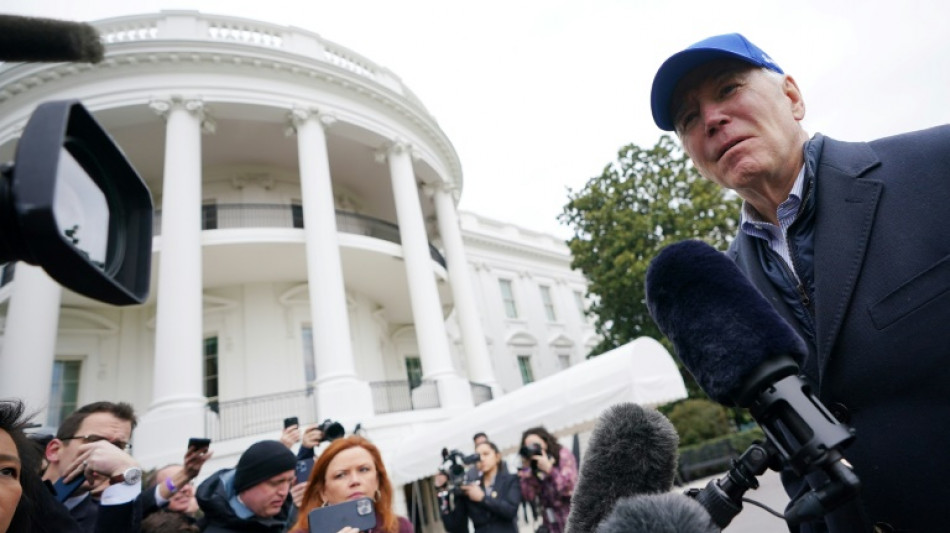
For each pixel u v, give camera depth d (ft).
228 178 48.34
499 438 28.84
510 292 83.71
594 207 61.31
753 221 4.66
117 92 38.17
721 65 4.02
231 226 45.19
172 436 30.22
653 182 59.62
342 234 42.52
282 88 42.27
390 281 50.78
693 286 2.33
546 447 15.33
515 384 74.13
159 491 8.90
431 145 54.60
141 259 2.41
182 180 36.52
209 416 33.32
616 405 2.89
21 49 1.96
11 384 32.58
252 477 8.45
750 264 4.69
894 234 3.32
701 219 54.60
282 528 9.51
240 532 8.31
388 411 39.63
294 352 44.14
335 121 43.86
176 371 32.04
